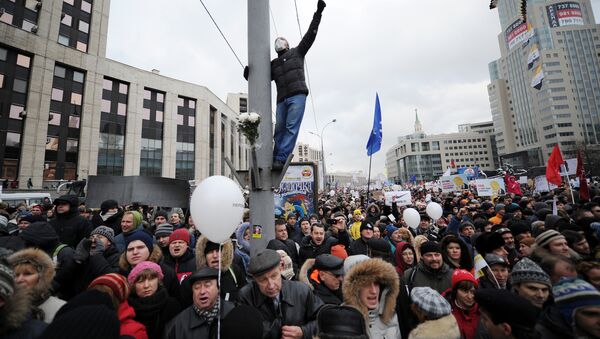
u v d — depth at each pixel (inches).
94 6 1301.7
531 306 73.8
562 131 3284.9
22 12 1086.4
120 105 1375.5
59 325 46.5
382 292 97.8
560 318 83.6
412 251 165.5
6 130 1025.5
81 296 67.9
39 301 84.1
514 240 198.7
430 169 5374.0
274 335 90.0
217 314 91.4
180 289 122.6
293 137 164.9
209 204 99.6
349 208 541.0
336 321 69.6
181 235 156.6
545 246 142.0
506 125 4060.0
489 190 548.1
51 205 326.3
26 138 1059.9
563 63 3373.5
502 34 3959.2
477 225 247.3
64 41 1194.6
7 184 991.0
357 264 99.0
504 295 76.3
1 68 1029.2
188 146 1598.2
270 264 92.2
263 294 97.4
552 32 3513.8
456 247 144.9
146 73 1465.3
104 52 1322.6
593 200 301.4
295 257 200.5
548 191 551.2
